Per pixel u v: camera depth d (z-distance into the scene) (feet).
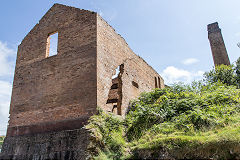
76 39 42.55
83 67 39.68
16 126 44.21
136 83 52.90
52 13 48.57
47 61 45.03
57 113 39.83
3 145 39.27
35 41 48.85
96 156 28.35
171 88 47.39
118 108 43.32
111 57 43.83
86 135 29.43
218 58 82.84
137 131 33.35
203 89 45.37
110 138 30.99
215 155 21.39
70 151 29.99
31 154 34.27
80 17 43.68
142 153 25.95
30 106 43.98
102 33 42.14
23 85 46.75
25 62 48.49
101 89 38.19
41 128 40.63
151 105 41.09
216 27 88.07
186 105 36.55
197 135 26.43
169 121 33.47
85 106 37.06
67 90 40.11
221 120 29.07
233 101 36.58
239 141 20.72
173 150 23.80
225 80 55.77
